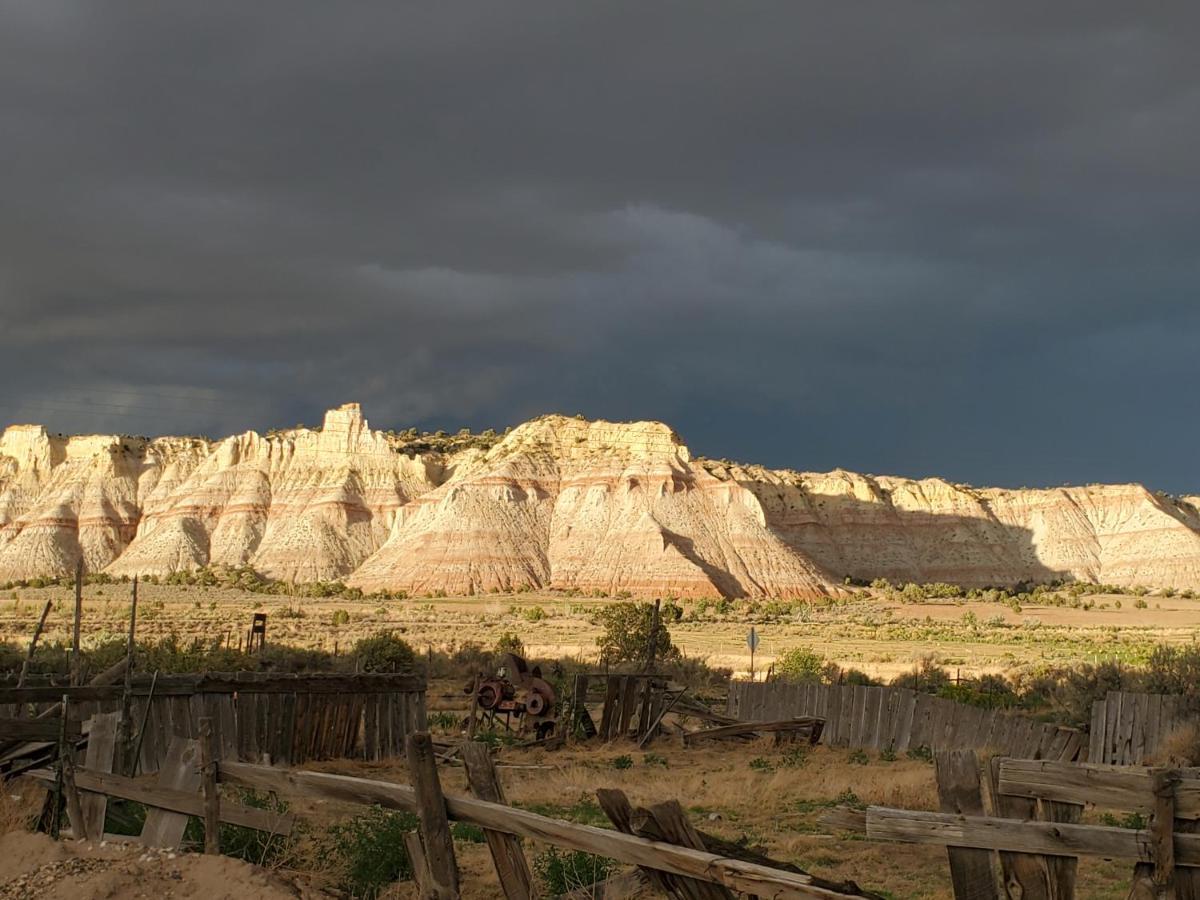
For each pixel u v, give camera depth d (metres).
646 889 9.12
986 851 7.29
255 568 175.62
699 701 40.41
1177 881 6.78
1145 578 193.12
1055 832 7.05
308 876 11.20
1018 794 7.39
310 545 178.88
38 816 12.62
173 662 37.72
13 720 13.80
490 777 9.02
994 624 123.62
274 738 23.25
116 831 12.83
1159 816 6.88
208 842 10.27
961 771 7.48
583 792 20.73
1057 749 27.59
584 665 54.88
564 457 185.25
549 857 11.88
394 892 10.91
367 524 186.62
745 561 161.75
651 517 163.62
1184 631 112.62
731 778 23.56
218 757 21.73
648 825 8.09
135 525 193.50
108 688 19.98
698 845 8.05
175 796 10.67
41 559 181.62
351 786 9.37
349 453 199.00
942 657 76.38
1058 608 150.00
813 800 20.27
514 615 121.31
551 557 162.50
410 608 128.25
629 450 184.62
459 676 54.41
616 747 32.19
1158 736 26.56
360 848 11.69
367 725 25.70
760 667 63.75
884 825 7.50
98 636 70.56
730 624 118.06
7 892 9.56
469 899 11.33
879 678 54.69
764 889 7.36
